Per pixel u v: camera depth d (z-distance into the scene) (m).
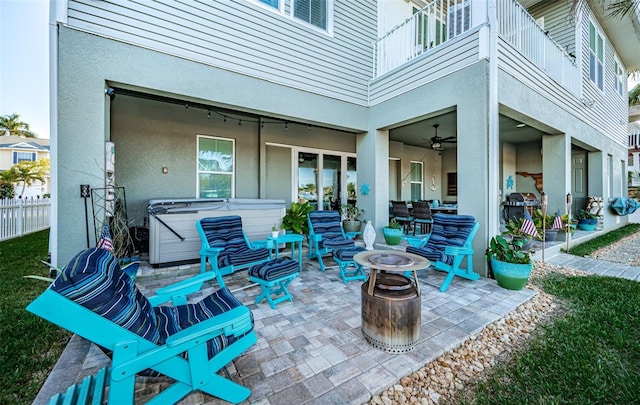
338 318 2.62
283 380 1.77
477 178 3.88
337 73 5.42
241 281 3.76
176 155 5.64
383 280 2.39
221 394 1.54
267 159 6.81
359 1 5.77
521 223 4.41
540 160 8.65
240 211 4.68
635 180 13.79
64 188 3.18
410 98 4.95
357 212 6.13
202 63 3.96
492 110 3.80
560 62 5.74
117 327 1.34
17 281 3.53
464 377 1.91
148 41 3.57
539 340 2.34
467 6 4.52
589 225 7.49
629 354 2.12
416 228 8.20
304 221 5.01
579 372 1.93
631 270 4.38
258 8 4.45
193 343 1.45
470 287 3.49
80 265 1.39
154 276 3.75
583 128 6.75
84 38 3.22
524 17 4.68
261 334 2.33
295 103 4.88
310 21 5.09
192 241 4.21
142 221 5.29
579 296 3.24
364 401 1.63
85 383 1.58
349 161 8.21
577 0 5.02
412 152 9.64
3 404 1.62
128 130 5.19
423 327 2.45
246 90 4.35
